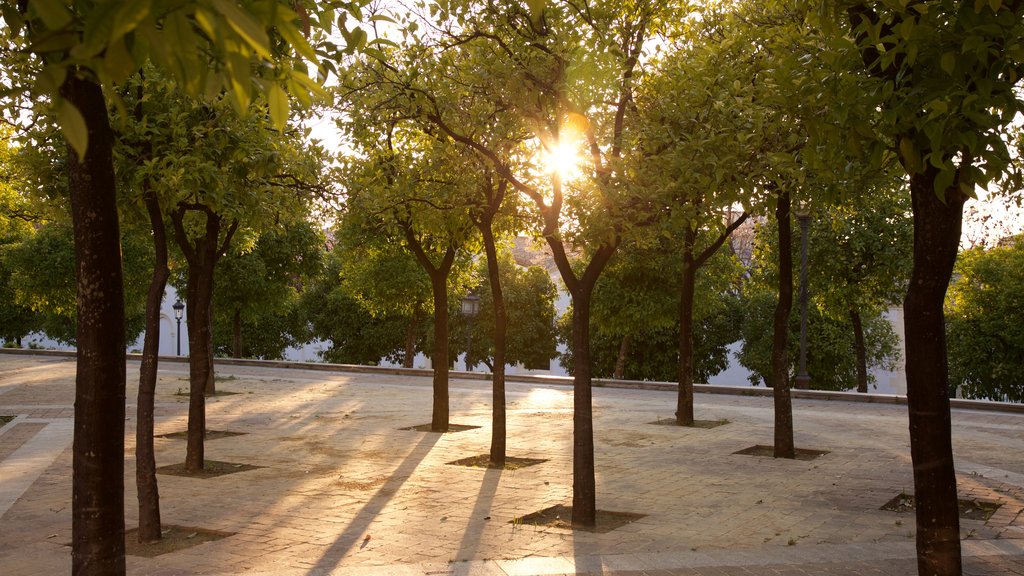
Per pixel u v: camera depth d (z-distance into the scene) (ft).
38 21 10.40
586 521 27.45
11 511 29.66
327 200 40.91
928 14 15.29
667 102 30.86
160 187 27.09
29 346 176.24
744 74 30.37
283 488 34.17
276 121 7.88
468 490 33.65
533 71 29.94
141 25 6.15
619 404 70.74
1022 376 96.73
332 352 155.94
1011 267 97.50
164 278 27.53
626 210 28.07
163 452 43.98
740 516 29.09
